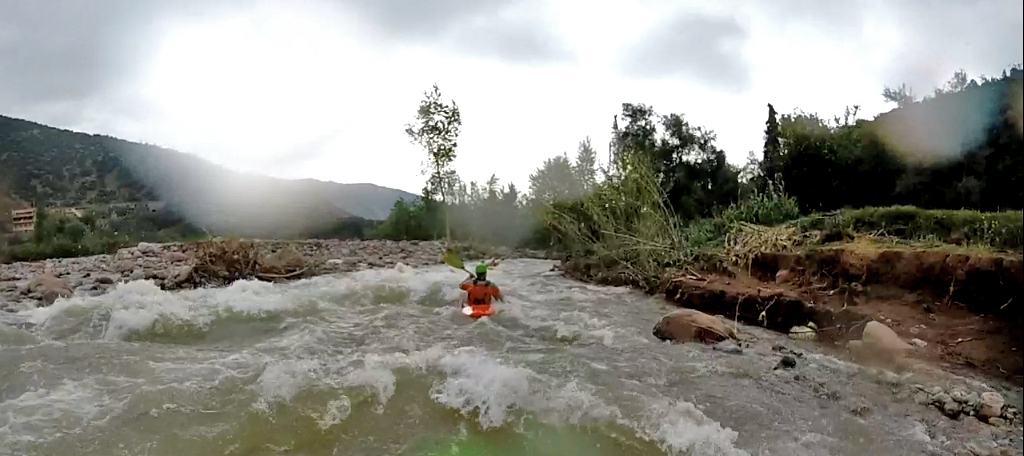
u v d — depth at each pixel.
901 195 6.96
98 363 4.59
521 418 3.59
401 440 3.35
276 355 4.90
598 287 8.96
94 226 16.03
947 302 5.31
